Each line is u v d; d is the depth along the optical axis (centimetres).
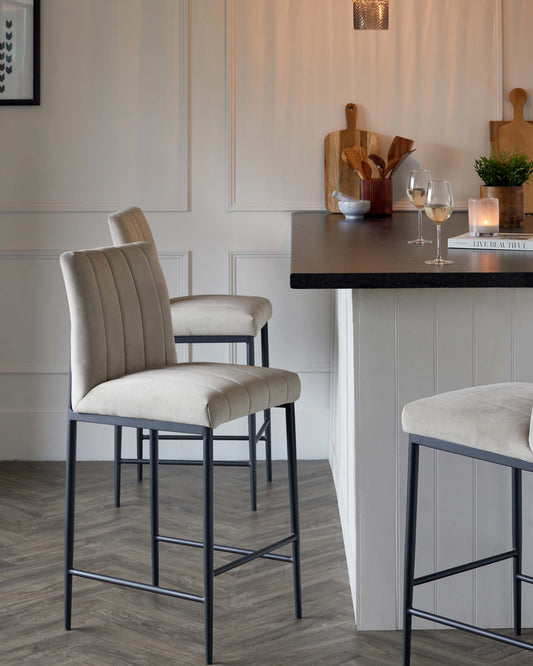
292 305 435
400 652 251
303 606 280
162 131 425
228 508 369
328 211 428
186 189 427
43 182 428
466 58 419
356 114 422
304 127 425
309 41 421
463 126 423
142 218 358
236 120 425
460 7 417
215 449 436
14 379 438
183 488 394
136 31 421
